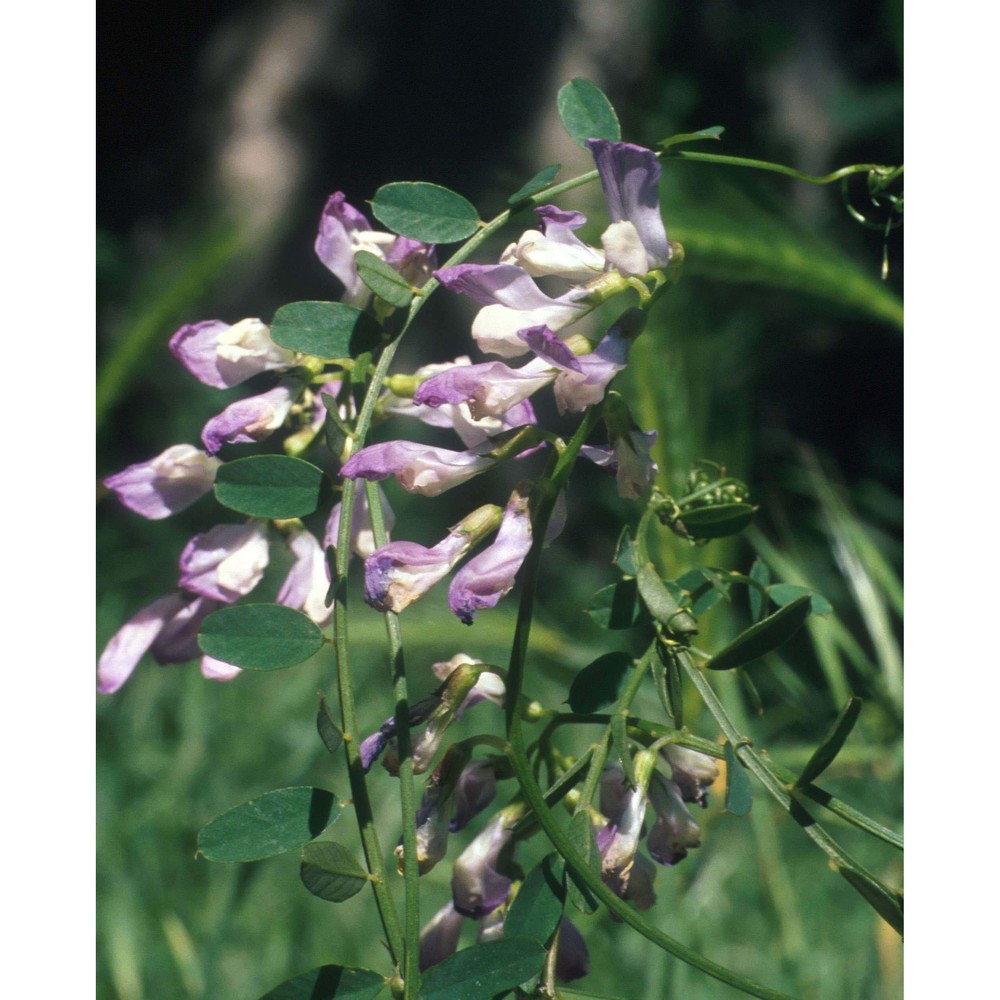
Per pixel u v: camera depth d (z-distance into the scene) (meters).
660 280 0.21
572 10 1.13
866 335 1.04
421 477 0.20
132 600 0.74
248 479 0.22
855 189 0.84
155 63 1.20
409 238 0.22
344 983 0.20
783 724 0.50
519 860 0.46
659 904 0.44
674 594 0.23
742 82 1.07
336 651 0.21
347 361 0.22
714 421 0.46
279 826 0.21
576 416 0.78
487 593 0.20
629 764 0.20
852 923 0.46
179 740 0.57
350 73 1.18
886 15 0.51
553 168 0.22
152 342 0.49
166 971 0.44
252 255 1.09
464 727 0.55
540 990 0.20
